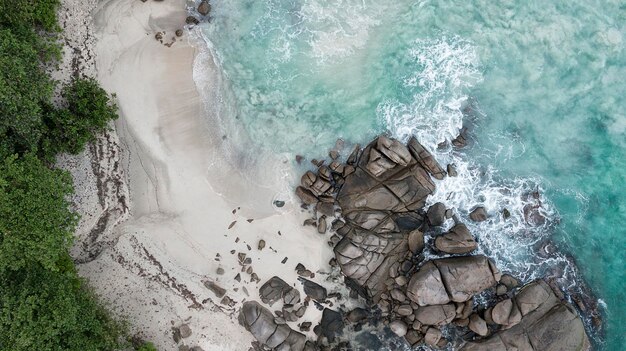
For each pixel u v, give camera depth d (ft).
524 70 77.36
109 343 66.39
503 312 73.51
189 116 76.07
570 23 76.28
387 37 77.15
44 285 62.90
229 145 77.15
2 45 60.03
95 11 72.90
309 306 77.46
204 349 75.61
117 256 74.84
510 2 76.28
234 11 76.43
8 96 59.41
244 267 76.48
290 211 77.15
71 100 70.54
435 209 76.13
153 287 75.20
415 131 77.10
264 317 75.66
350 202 75.36
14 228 59.72
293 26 76.84
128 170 75.31
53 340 61.62
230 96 77.15
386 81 77.51
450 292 72.90
